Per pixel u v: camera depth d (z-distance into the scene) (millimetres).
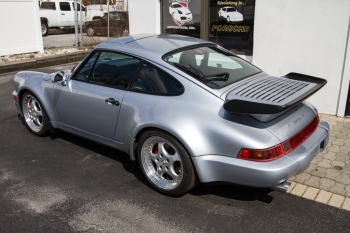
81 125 4430
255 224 3232
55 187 3877
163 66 3662
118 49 4066
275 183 3031
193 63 3809
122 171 4250
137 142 3826
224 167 3172
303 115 3529
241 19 6992
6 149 4852
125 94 3838
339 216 3342
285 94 3246
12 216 3363
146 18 8094
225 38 7336
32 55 11539
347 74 5684
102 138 4246
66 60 11742
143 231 3139
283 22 6094
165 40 4285
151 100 3615
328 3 5590
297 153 3182
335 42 5684
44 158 4582
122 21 18516
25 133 5422
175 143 3365
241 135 3092
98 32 18797
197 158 3244
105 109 4020
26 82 5039
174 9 7883
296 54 6109
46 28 19688
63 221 3285
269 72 6488
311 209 3459
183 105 3400
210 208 3482
